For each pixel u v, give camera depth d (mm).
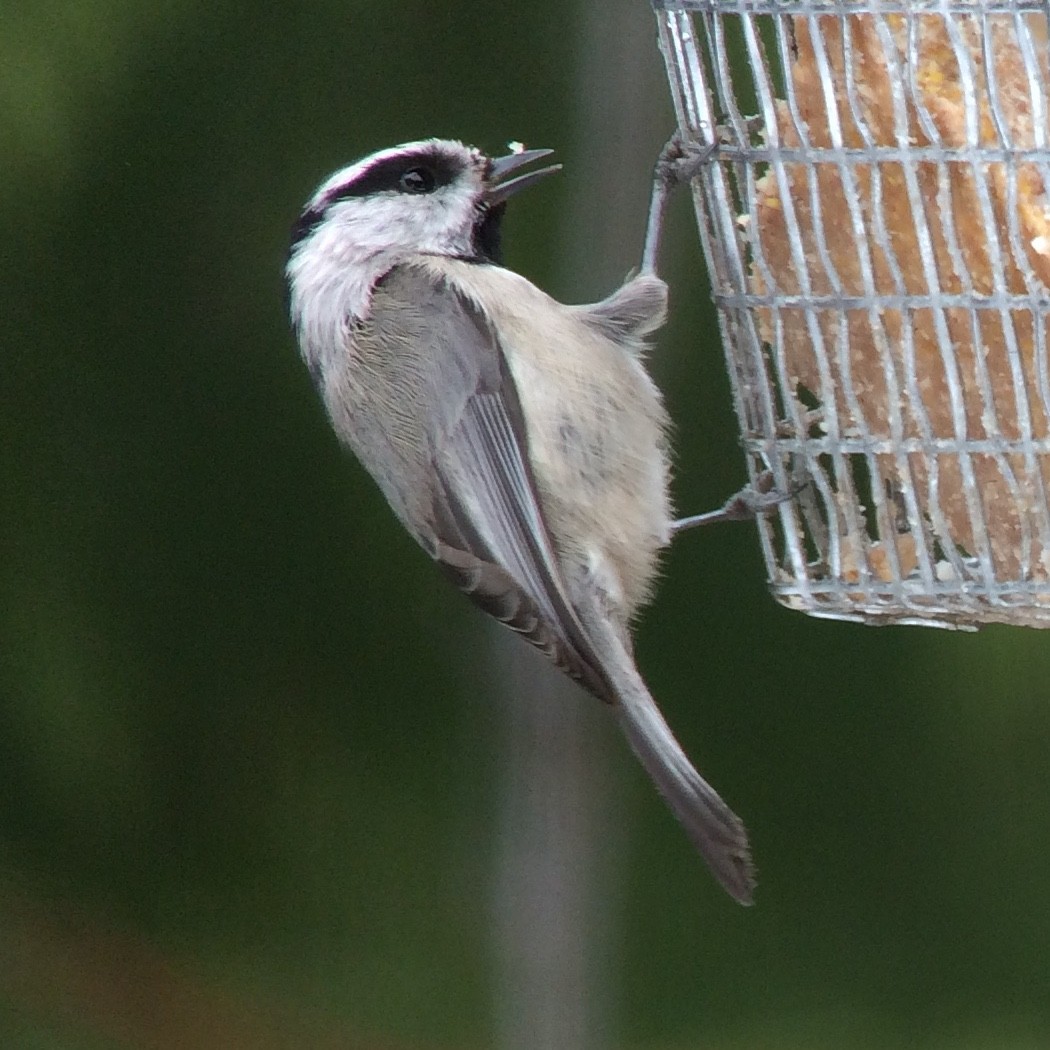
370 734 12000
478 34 11312
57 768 11609
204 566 11734
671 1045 11914
